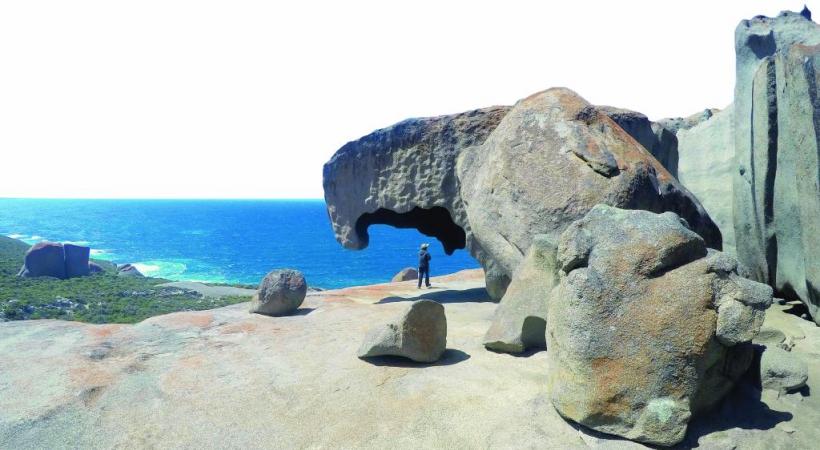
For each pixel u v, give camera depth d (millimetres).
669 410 4047
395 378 5621
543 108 7938
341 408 4996
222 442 4473
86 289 29391
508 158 7992
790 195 7156
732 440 4113
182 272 50562
